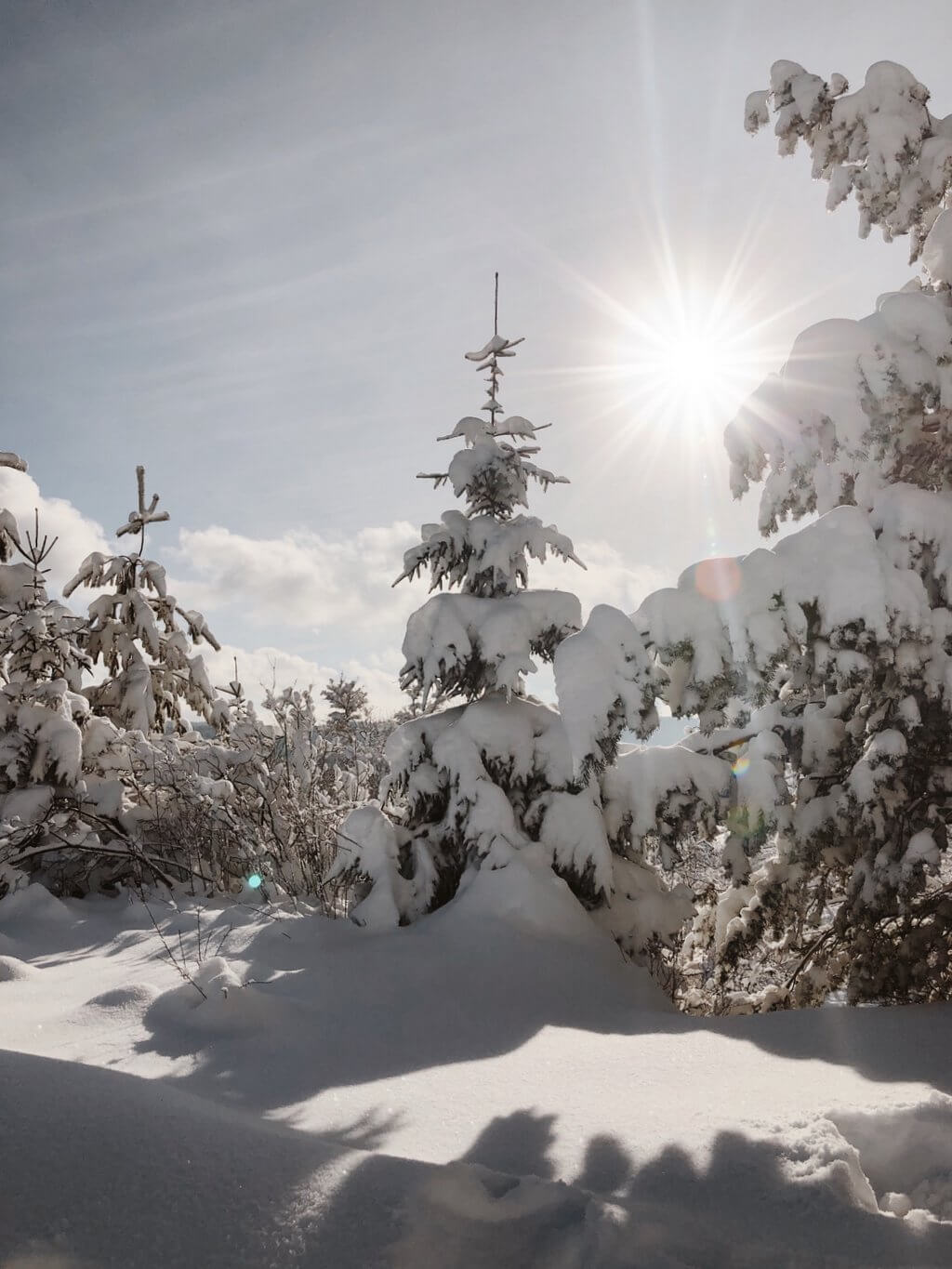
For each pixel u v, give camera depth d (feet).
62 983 17.49
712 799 21.62
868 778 18.57
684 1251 6.77
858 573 18.16
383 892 22.54
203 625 43.75
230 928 20.45
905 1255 6.75
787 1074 11.43
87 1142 7.01
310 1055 13.01
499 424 28.55
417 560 27.25
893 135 22.06
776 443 20.59
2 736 31.14
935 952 20.58
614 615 19.63
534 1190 7.43
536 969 18.24
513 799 23.91
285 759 30.48
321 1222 6.51
